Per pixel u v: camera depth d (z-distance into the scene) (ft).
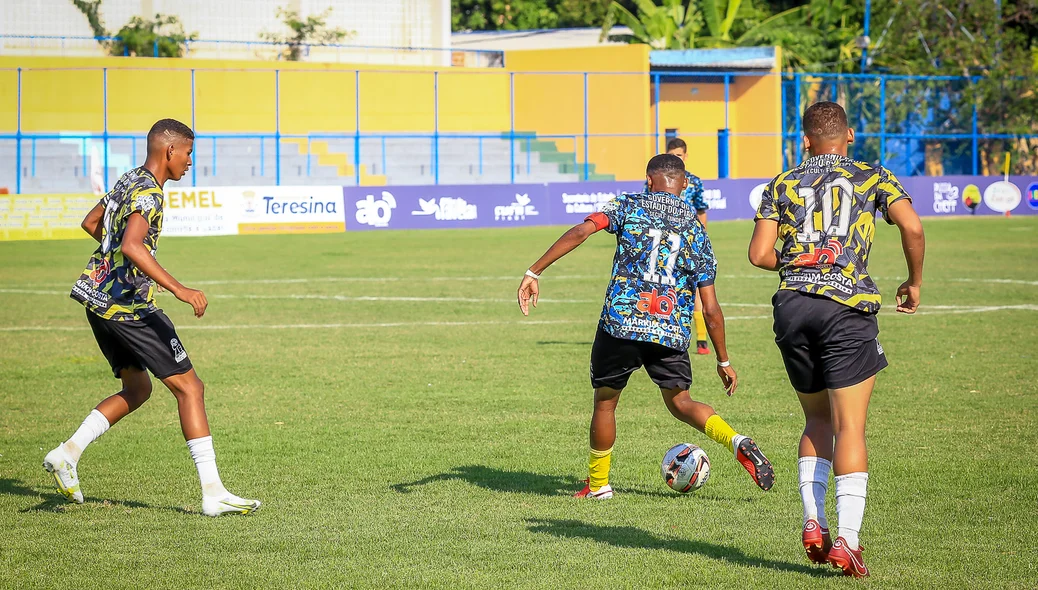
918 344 79.41
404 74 250.57
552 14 390.42
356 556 33.91
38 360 75.41
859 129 279.69
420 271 138.41
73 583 31.42
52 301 111.04
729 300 107.96
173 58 253.65
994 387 63.21
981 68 288.30
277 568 32.78
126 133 248.11
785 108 273.75
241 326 91.97
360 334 87.25
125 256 37.81
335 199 211.61
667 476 40.83
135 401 40.57
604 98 272.10
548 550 34.42
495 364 73.10
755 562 33.17
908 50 308.40
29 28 261.44
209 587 31.09
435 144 240.12
